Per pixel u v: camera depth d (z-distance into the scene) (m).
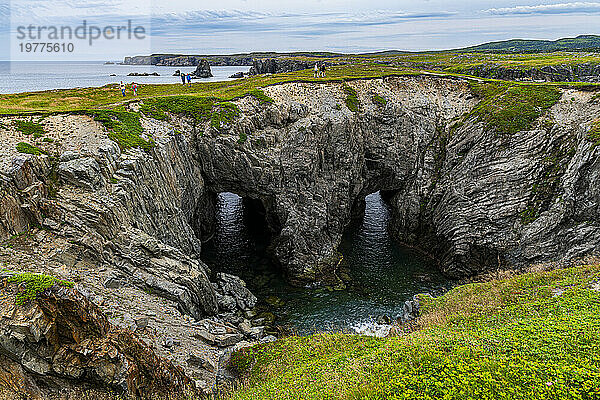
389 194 85.81
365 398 17.00
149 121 56.00
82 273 34.50
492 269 60.22
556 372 16.97
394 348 22.41
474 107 74.25
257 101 65.62
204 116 60.97
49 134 44.25
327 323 49.50
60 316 20.41
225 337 35.09
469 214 62.50
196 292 42.06
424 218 70.00
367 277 60.84
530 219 58.31
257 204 77.50
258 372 25.39
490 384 16.67
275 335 46.53
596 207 51.91
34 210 35.72
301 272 59.81
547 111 64.38
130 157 44.88
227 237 71.94
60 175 39.09
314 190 64.88
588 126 56.59
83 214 37.34
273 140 62.88
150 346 27.41
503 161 62.31
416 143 73.75
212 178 62.47
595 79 91.44
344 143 68.06
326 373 21.83
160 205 48.16
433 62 133.50
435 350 20.16
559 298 28.33
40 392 20.19
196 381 27.03
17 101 63.00
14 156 37.28
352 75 88.06
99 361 20.75
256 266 62.78
